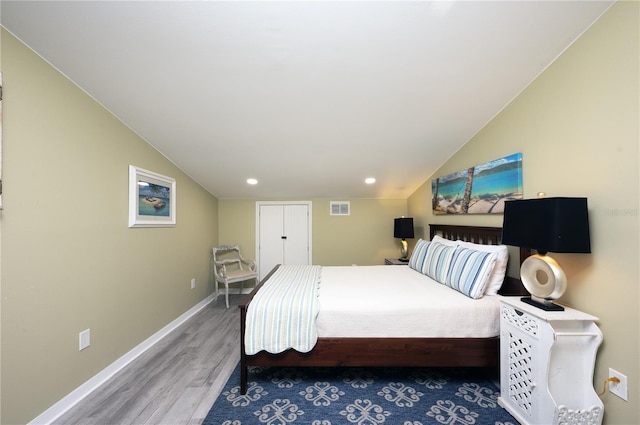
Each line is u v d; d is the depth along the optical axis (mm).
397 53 1699
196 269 3705
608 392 1423
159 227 2836
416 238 4230
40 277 1588
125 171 2355
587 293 1559
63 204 1746
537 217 1554
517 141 2137
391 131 2639
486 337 1854
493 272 2107
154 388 1914
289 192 4379
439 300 1958
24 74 1511
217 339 2732
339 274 2932
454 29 1529
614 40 1412
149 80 1881
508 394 1661
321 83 1966
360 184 4051
